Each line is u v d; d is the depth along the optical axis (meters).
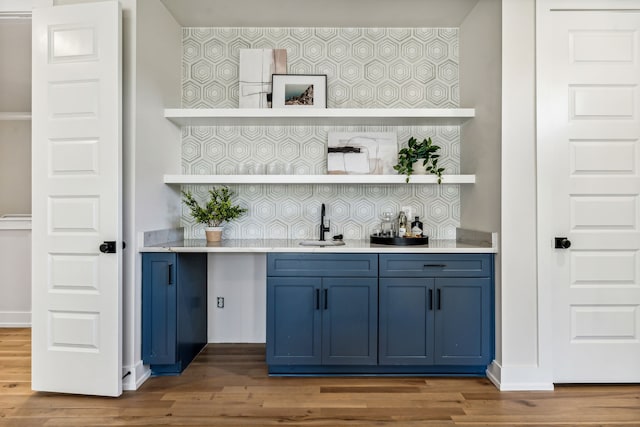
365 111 2.92
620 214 2.52
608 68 2.52
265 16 3.13
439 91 3.34
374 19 3.18
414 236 3.04
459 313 2.65
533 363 2.51
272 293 2.66
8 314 3.92
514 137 2.51
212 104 3.33
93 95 2.38
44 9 2.43
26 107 4.24
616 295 2.53
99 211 2.38
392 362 2.66
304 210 3.33
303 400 2.35
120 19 2.38
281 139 3.33
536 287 2.52
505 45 2.51
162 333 2.63
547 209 2.51
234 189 3.33
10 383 2.60
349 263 2.66
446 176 2.95
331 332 2.66
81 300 2.39
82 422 2.11
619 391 2.47
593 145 2.52
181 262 2.73
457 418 2.15
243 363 2.92
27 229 3.93
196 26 3.31
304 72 3.33
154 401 2.34
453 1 2.89
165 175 2.97
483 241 2.78
